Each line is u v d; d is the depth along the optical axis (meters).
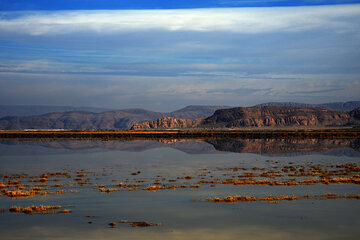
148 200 28.95
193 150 78.19
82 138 129.50
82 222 23.34
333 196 29.78
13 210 25.78
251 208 26.47
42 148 83.88
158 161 57.03
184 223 23.14
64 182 37.19
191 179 39.09
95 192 31.94
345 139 116.25
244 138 127.00
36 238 20.50
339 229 21.98
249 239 20.44
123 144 98.69
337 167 48.81
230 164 52.94
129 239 20.38
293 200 28.75
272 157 62.75
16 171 45.69
